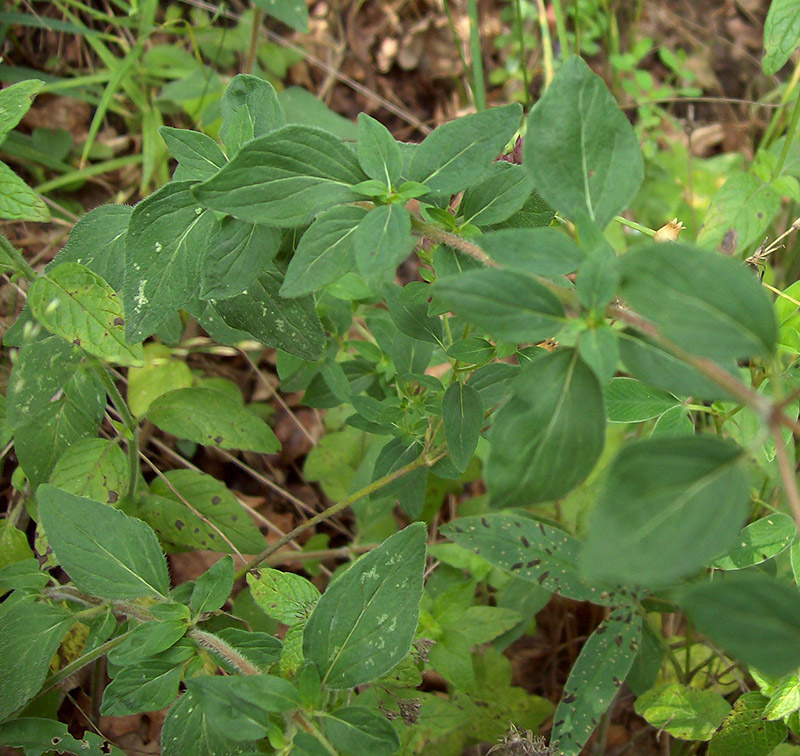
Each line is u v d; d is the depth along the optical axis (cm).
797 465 36
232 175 23
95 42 49
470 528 33
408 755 33
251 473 45
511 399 20
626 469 18
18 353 32
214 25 57
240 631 27
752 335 18
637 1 63
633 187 22
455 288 20
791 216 49
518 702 37
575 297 21
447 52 63
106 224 31
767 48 36
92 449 32
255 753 24
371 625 25
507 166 27
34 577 30
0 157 49
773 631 18
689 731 32
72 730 35
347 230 23
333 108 61
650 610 34
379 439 41
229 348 45
